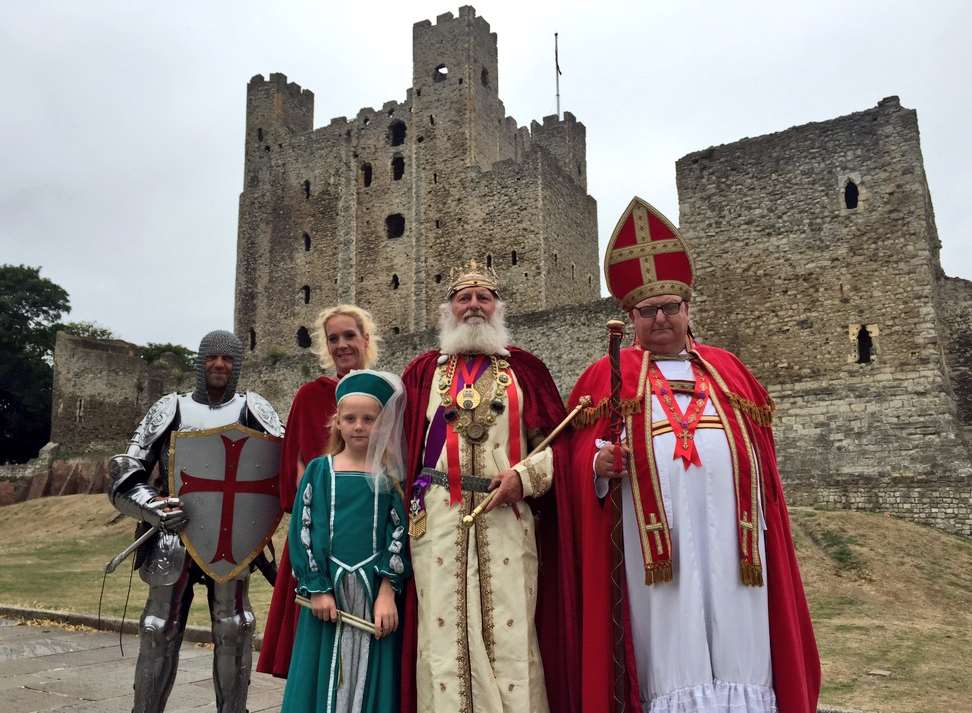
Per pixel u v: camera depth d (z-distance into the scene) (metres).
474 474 4.09
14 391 48.25
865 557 14.31
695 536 3.79
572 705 3.84
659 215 4.27
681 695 3.58
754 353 22.83
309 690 3.84
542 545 4.27
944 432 19.62
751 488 3.85
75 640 8.70
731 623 3.68
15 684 6.71
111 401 43.72
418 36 44.88
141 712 4.55
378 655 3.93
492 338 4.47
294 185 47.81
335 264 45.53
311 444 4.84
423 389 4.42
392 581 3.98
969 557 15.01
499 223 40.47
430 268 42.38
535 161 39.94
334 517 4.05
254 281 48.16
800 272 22.58
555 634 4.09
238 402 5.18
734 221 23.81
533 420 4.32
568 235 41.69
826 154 22.75
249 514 4.88
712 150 24.48
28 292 50.41
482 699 3.76
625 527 3.92
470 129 42.41
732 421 3.98
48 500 34.91
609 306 27.89
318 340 5.47
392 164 44.88
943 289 22.72
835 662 7.99
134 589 14.11
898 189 21.59
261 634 9.06
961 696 6.63
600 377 4.32
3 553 22.88
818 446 21.09
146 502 4.60
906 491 19.14
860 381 21.19
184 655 7.91
